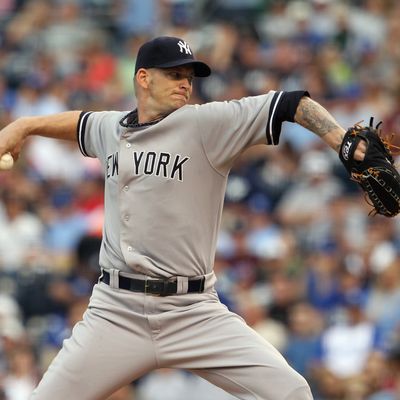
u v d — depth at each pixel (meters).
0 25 61.06
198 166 18.72
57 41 59.59
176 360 18.83
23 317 40.03
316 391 36.56
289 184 46.66
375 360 36.59
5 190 45.47
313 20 59.56
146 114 19.14
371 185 17.70
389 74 55.44
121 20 61.62
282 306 39.41
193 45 56.53
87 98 54.03
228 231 43.69
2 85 55.66
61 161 48.72
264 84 53.66
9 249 43.16
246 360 18.34
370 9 61.22
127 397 35.12
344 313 38.78
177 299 18.84
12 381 35.31
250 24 58.25
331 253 41.97
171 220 18.69
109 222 19.27
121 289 18.97
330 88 53.97
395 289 39.41
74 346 18.91
